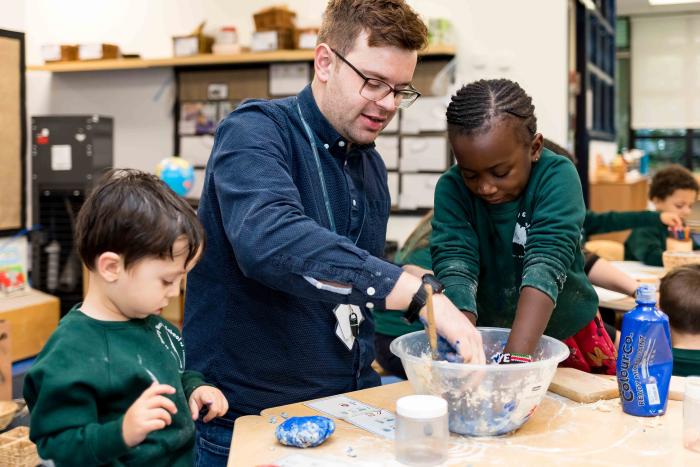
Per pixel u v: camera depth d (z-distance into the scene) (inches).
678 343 65.7
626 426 43.2
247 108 50.5
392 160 183.5
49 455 40.0
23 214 166.2
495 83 50.5
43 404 40.2
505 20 174.4
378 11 47.1
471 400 40.7
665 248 122.4
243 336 51.5
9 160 162.9
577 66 201.9
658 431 42.3
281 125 50.9
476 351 40.8
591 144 222.1
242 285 51.3
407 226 183.8
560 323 57.2
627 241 137.9
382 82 48.3
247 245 42.2
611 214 126.4
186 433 45.5
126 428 38.1
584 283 57.1
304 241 41.4
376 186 58.1
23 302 148.2
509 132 48.3
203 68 202.2
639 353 44.7
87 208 42.6
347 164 54.1
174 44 197.6
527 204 52.4
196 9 206.8
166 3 209.2
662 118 370.3
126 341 43.7
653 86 370.0
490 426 41.0
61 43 219.0
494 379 40.1
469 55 177.3
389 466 37.4
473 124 48.5
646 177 274.4
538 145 52.1
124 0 213.0
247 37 203.5
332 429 41.1
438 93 178.4
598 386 49.1
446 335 41.1
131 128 211.6
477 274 53.4
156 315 48.4
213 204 51.4
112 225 41.1
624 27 370.9
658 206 151.9
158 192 43.1
